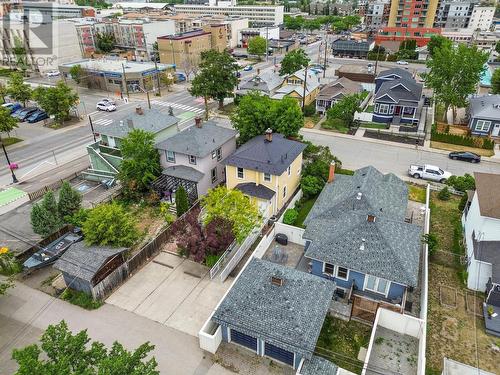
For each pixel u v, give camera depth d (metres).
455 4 152.12
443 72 53.88
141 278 28.03
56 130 57.12
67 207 32.59
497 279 24.03
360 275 25.33
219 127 42.59
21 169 45.19
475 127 52.03
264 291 22.50
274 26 152.00
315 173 39.00
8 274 28.52
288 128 42.69
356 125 57.09
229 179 36.22
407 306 25.23
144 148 37.50
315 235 28.05
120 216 28.84
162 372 20.95
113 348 16.23
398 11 127.00
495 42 117.75
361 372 20.55
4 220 35.12
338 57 111.88
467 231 30.48
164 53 98.06
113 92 77.50
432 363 21.42
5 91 65.12
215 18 139.25
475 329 23.53
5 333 23.50
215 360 21.73
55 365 14.00
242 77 86.12
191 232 28.62
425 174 41.69
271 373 21.02
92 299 25.83
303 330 20.41
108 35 107.94
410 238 26.05
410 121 57.28
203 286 27.11
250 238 31.17
